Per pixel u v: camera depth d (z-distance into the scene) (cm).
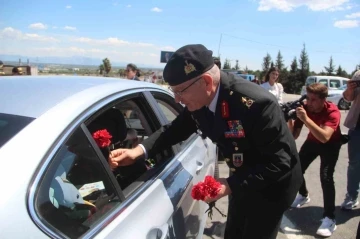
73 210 120
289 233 317
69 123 125
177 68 147
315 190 428
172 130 196
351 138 348
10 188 99
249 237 189
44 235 101
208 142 286
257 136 155
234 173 169
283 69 5541
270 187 174
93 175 136
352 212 362
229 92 155
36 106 127
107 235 119
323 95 285
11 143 109
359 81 332
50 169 111
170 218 160
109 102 152
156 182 167
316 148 318
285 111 299
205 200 158
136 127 222
